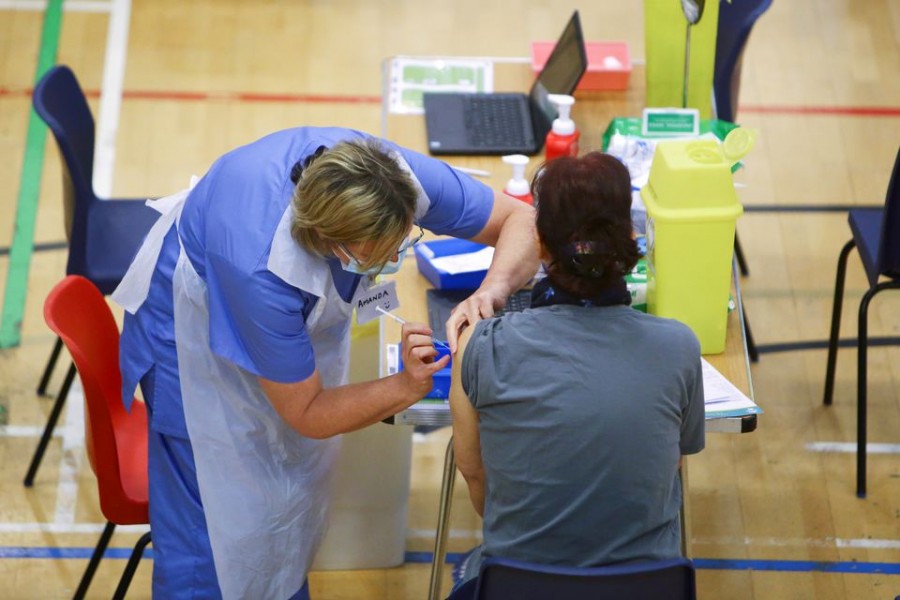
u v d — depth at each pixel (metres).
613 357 5.69
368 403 6.65
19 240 12.60
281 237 6.18
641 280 7.71
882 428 10.60
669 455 5.79
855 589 9.15
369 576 9.32
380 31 16.02
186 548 7.41
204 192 6.68
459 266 7.98
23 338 11.46
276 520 7.43
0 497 9.91
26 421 10.63
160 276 6.99
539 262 7.36
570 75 9.36
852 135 14.20
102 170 13.55
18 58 15.23
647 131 9.19
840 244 12.70
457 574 8.70
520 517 5.90
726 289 7.22
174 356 7.08
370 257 6.05
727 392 7.09
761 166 13.71
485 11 16.42
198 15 16.22
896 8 16.42
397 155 6.25
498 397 5.76
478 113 10.02
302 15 16.33
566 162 5.73
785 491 10.04
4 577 9.20
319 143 6.62
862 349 9.59
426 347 6.56
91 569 8.55
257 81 15.07
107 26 15.89
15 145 13.86
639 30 16.05
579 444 5.64
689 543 7.22
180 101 14.67
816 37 15.87
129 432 8.30
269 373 6.44
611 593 5.68
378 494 8.94
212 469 7.20
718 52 11.40
